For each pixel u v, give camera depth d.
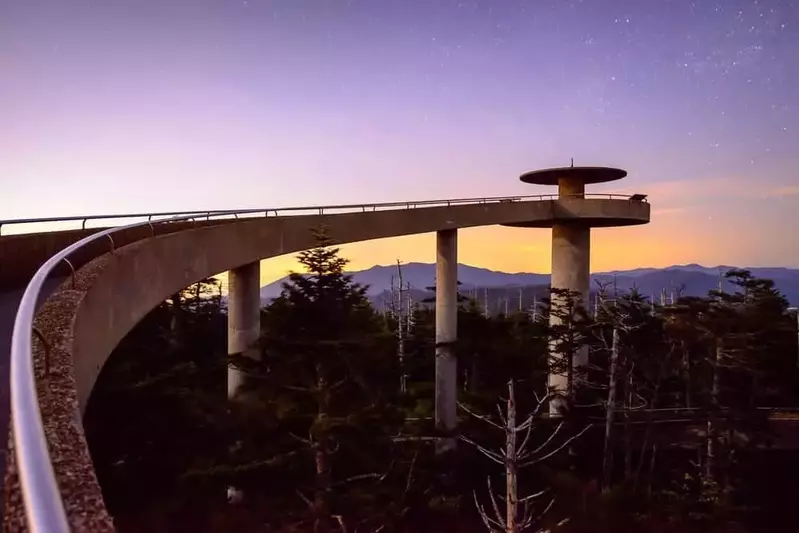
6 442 5.03
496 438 25.14
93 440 15.98
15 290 10.75
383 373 17.66
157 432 16.38
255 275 19.73
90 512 3.35
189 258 15.52
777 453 30.22
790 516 25.05
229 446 16.36
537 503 22.11
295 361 15.48
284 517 15.48
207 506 15.76
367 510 15.66
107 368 18.03
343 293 16.62
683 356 32.19
